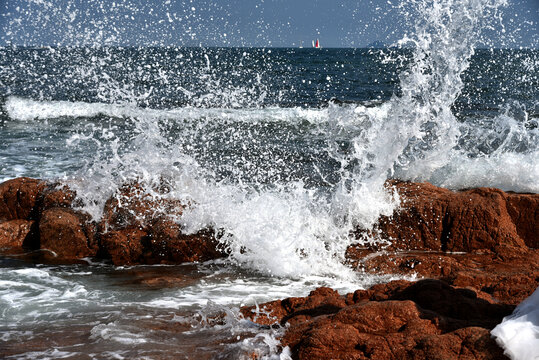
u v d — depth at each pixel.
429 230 5.66
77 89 20.84
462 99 21.27
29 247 6.21
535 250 5.27
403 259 5.38
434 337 3.01
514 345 2.77
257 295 4.79
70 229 5.96
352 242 5.87
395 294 3.75
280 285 5.10
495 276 4.20
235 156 10.86
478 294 3.75
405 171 7.45
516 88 24.19
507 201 5.57
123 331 3.78
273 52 68.31
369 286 5.02
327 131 13.91
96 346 3.53
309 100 20.80
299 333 3.43
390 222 5.80
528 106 18.86
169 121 13.98
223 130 13.54
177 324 3.94
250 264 5.68
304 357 3.15
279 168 10.00
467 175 7.49
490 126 13.05
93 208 6.19
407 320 3.31
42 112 16.30
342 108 7.55
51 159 10.39
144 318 4.07
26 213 6.50
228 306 4.43
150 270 5.56
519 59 35.34
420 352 2.97
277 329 3.58
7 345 3.60
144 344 3.54
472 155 9.40
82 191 6.30
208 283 5.15
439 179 7.57
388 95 23.66
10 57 25.16
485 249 5.46
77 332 3.83
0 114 16.03
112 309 4.37
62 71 23.25
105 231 5.98
